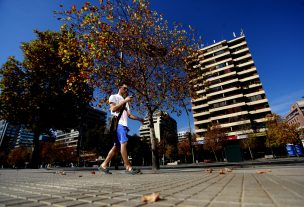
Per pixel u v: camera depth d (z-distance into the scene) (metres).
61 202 1.37
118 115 4.68
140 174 4.62
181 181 2.79
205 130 63.75
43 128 21.89
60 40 10.81
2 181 3.08
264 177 2.84
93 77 9.84
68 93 20.64
